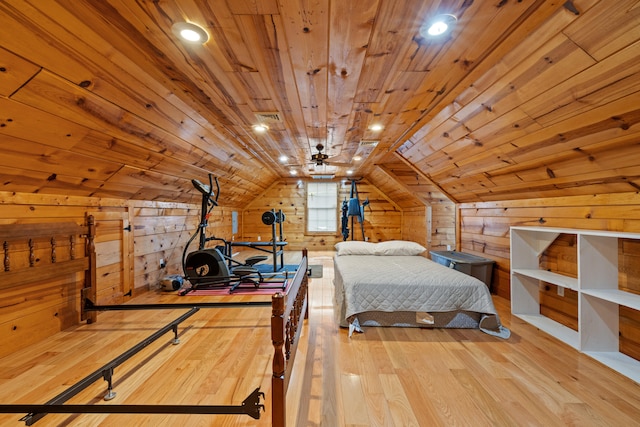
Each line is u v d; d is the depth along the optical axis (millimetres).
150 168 2898
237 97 2252
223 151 3730
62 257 2373
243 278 3676
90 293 2562
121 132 2139
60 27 1276
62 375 1727
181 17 1321
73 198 2463
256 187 6699
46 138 1737
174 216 4188
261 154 4395
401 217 7289
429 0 1217
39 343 2145
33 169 1897
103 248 2824
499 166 2639
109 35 1432
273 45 1555
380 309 2389
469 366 1844
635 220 1812
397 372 1785
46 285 2244
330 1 1222
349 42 1526
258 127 3016
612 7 1141
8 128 1513
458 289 2389
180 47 1566
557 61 1479
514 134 2137
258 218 7492
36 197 2129
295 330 1720
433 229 5227
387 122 2848
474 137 2508
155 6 1243
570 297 2369
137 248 3357
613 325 1962
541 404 1478
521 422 1354
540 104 1757
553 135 1900
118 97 1858
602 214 2033
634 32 1168
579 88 1514
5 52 1224
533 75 1637
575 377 1707
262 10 1278
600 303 1964
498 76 1800
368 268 2848
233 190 5668
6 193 1921
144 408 1171
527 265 2695
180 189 3885
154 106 2154
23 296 2078
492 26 1382
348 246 3910
